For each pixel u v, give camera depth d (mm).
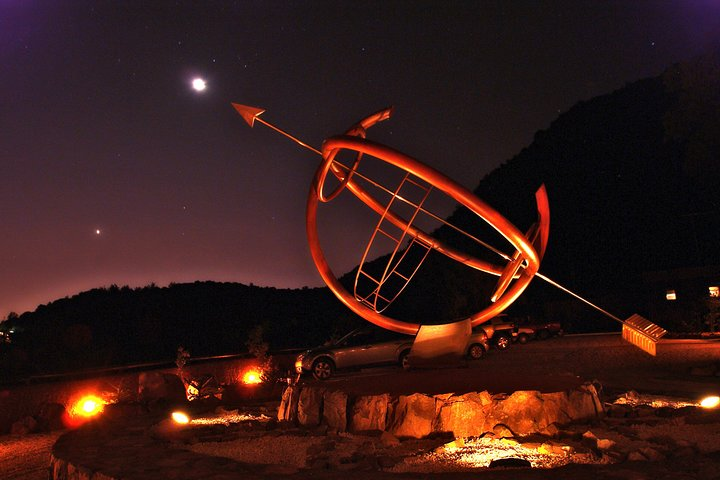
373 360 18953
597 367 16828
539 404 6688
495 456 5582
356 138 7402
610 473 4449
